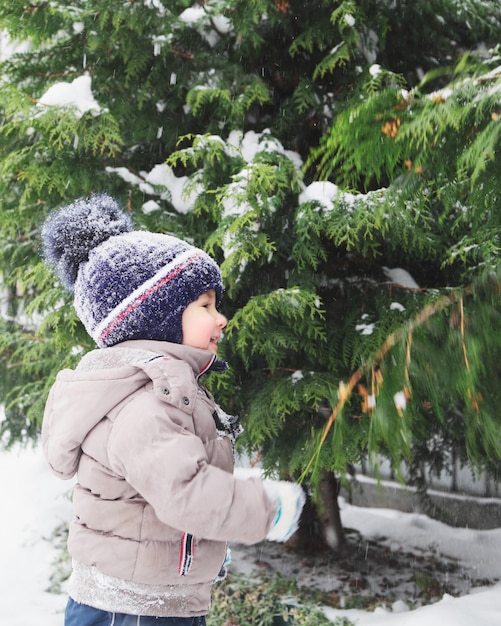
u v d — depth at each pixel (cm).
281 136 342
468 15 331
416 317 154
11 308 423
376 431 144
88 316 153
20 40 347
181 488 123
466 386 140
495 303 146
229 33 330
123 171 320
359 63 327
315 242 296
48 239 162
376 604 331
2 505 486
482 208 171
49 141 290
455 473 471
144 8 309
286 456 321
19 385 411
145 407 131
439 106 139
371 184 323
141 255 151
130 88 333
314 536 413
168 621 137
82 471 141
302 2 319
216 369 165
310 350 298
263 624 308
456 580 365
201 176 300
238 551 411
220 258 319
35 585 369
